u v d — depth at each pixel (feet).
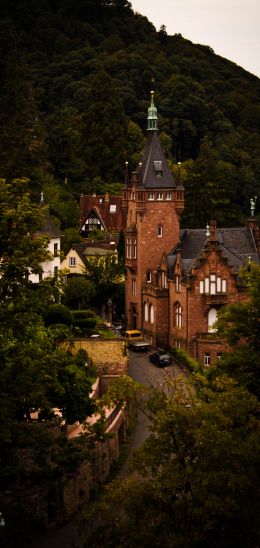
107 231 547.90
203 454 146.30
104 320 377.71
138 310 395.34
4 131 488.02
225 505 139.95
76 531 200.23
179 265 363.35
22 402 167.53
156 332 378.94
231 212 561.43
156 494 144.36
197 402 158.61
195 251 379.96
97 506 148.77
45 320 294.46
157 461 148.87
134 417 284.82
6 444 166.61
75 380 212.64
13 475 168.76
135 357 358.43
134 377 320.29
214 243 357.41
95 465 223.30
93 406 194.39
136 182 390.63
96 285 412.16
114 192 634.84
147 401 157.48
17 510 170.91
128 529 143.84
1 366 166.40
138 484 147.13
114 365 295.07
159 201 390.42
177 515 145.48
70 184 643.86
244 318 226.17
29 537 187.93
